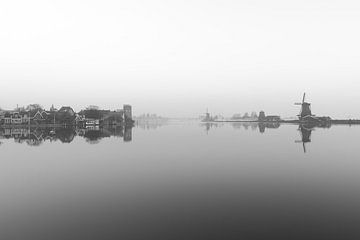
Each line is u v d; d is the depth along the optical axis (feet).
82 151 212.02
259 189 103.96
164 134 420.77
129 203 87.92
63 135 379.35
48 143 268.82
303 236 64.69
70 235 65.72
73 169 143.02
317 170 139.33
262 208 82.89
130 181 117.19
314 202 88.17
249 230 67.82
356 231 66.85
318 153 201.26
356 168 143.84
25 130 506.89
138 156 188.03
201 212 79.66
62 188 105.91
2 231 68.03
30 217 76.54
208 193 98.84
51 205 86.28
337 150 217.15
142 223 72.18
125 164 157.38
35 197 94.38
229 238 63.87
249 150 220.02
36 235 65.87
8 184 112.37
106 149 224.53
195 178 122.31
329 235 65.10
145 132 481.05
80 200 91.09
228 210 81.25
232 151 213.87
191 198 92.94
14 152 205.16
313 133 422.82
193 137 355.56
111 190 102.89
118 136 371.15
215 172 135.03
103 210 81.61
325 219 74.02
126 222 72.79
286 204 86.33
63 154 195.93
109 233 66.54
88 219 74.90
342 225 70.23
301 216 76.23
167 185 110.52
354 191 100.53
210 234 65.77
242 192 100.27
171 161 167.84
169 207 84.07
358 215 76.64
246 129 605.73
